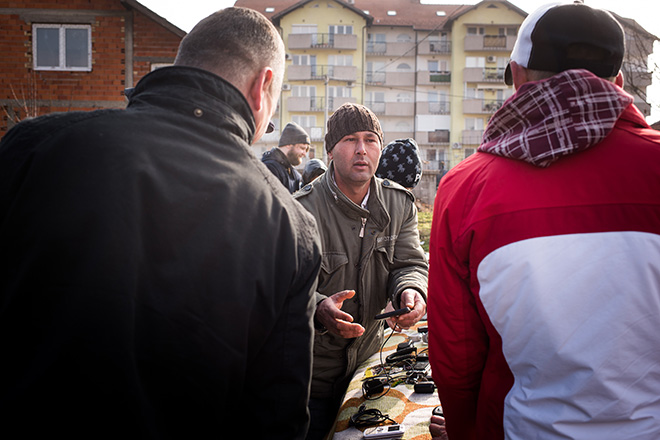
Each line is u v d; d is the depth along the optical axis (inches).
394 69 1817.2
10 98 469.1
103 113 37.0
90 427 31.9
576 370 38.6
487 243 42.5
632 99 40.9
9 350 32.0
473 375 49.1
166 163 36.1
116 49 474.0
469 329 47.6
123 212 33.5
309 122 1744.6
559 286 38.9
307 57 1755.7
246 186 39.2
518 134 43.0
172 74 40.4
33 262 31.9
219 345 35.7
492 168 44.4
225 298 36.0
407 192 88.6
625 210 39.0
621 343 37.7
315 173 208.2
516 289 40.5
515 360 42.0
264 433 40.2
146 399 33.7
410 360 85.9
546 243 39.6
